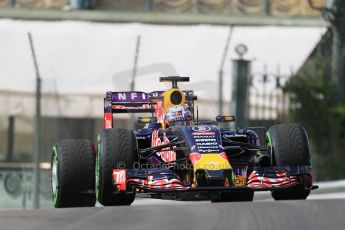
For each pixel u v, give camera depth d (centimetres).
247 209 2331
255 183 2788
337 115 7725
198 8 8475
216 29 8225
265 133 3131
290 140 2967
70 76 7494
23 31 8006
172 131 3019
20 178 6084
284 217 2105
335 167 7525
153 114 3400
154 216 2192
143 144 3222
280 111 7469
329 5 8119
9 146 7312
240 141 3178
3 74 7444
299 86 7681
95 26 8181
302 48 8000
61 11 8250
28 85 7344
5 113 7338
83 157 3036
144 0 8469
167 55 7875
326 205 2394
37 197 5959
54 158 3145
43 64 7594
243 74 7319
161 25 8269
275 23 8250
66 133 7250
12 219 2202
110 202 2916
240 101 7288
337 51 7938
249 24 8275
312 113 7681
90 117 7388
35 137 6269
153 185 2753
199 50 7950
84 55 7781
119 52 7862
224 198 3397
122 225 2005
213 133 2886
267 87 7450
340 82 7894
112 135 2880
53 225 2041
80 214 2297
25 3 8338
